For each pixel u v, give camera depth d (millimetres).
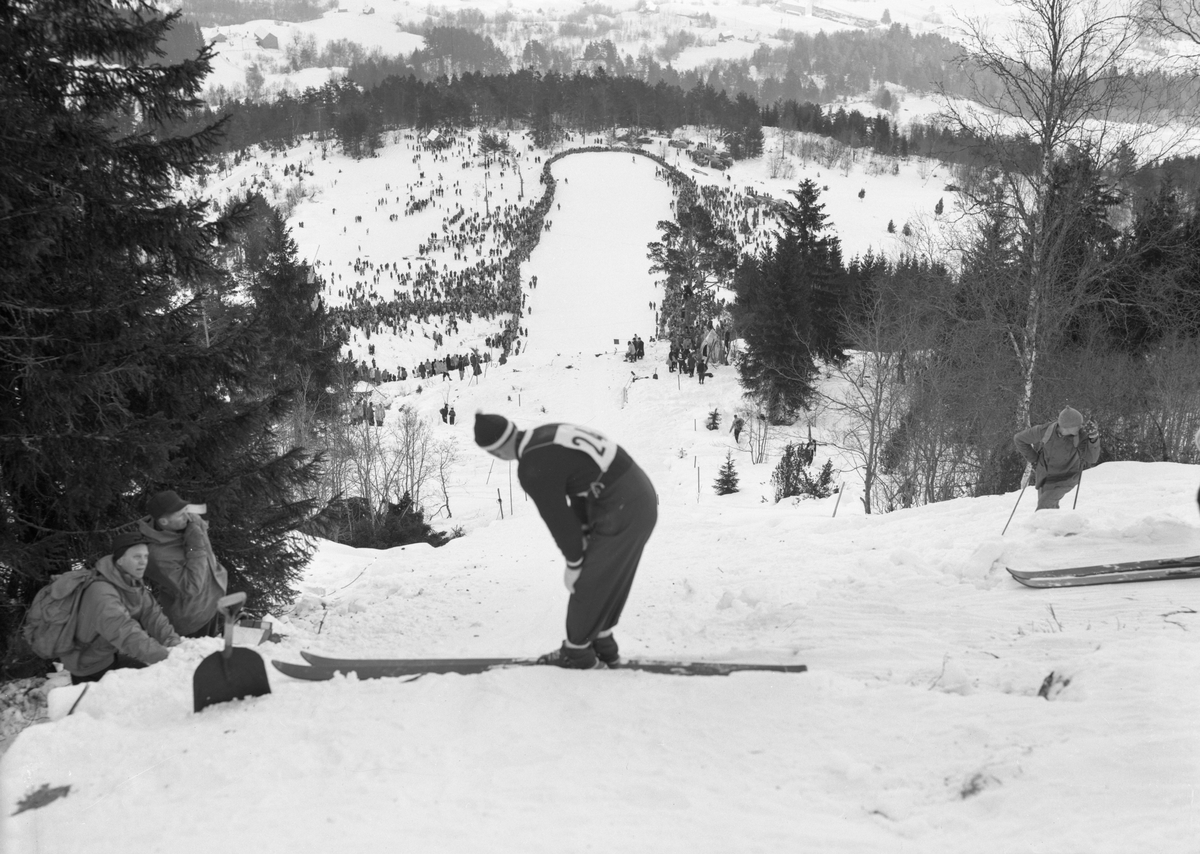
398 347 68438
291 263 32594
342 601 10867
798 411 41406
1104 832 2900
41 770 3967
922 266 31234
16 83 7254
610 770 3676
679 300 60375
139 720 4723
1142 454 19703
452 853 3002
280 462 9594
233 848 3119
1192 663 4266
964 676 4445
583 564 4605
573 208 108000
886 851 2955
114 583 5777
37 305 7340
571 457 4426
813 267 46500
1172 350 20719
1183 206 22219
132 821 3443
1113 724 3641
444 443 38125
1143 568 6566
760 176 134000
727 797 3424
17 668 7301
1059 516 8625
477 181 124500
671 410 45250
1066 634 5141
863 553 10492
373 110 159500
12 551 7070
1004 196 18547
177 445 7992
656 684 4562
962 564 7863
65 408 7258
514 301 75312
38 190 7109
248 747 4008
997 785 3293
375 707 4363
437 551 16344
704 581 9867
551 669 4730
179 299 9180
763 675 4648
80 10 7656
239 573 9484
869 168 139625
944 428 20297
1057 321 18719
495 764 3748
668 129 169125
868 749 3762
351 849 3049
